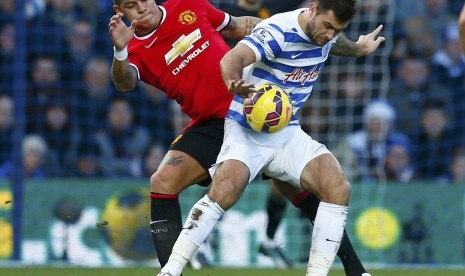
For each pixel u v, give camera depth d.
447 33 43.97
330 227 18.72
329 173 18.95
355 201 34.53
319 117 39.75
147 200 34.06
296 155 19.38
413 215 34.41
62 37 41.19
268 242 32.66
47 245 33.94
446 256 34.25
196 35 20.73
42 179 34.22
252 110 19.03
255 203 33.62
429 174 41.47
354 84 40.22
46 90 40.50
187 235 18.48
